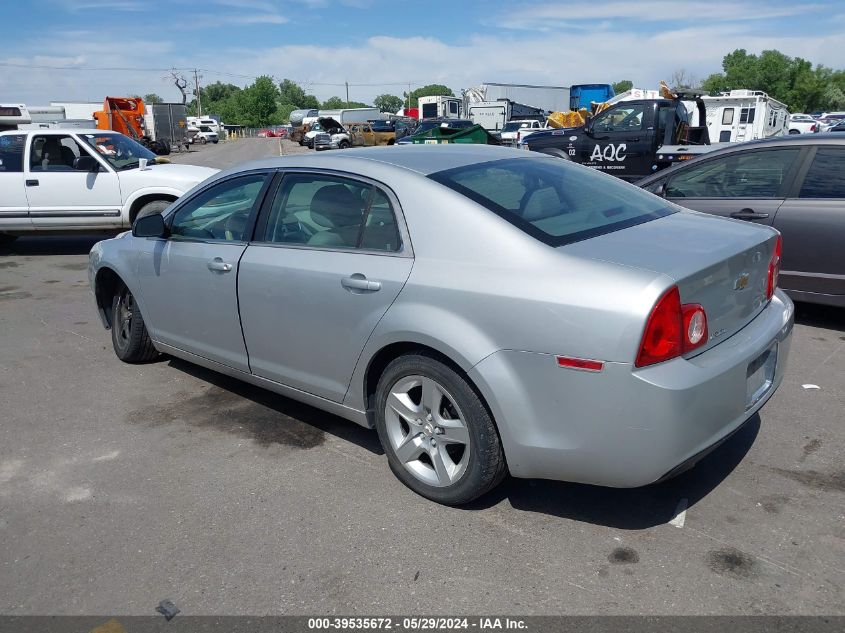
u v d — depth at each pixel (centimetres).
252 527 312
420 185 321
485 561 283
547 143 1405
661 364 259
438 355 305
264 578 278
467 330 288
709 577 268
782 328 319
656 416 254
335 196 353
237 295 392
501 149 402
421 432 322
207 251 412
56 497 342
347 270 334
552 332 266
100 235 1205
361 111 4334
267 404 446
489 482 303
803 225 549
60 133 975
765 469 345
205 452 384
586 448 269
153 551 297
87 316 669
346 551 292
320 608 260
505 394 280
